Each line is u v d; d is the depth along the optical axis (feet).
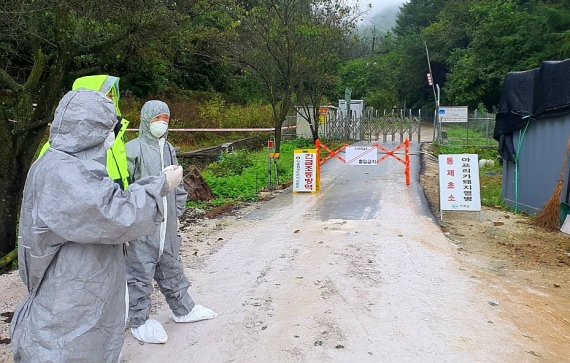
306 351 13.96
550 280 20.80
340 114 92.63
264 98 97.50
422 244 24.64
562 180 29.94
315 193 40.37
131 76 78.18
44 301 8.63
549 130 32.86
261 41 53.72
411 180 45.16
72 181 8.25
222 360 13.60
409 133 88.22
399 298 17.81
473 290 18.80
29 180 8.71
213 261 22.63
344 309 16.81
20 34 25.73
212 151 63.36
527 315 16.75
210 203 36.22
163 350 14.07
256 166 51.67
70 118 8.66
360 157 41.68
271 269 21.26
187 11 29.55
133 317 14.19
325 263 21.77
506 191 38.68
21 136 24.14
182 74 93.30
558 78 31.65
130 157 13.69
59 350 8.54
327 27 59.62
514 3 131.03
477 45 132.67
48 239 8.43
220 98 90.94
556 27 109.19
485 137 86.43
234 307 17.12
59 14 24.44
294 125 86.79
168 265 14.87
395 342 14.48
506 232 29.07
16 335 8.79
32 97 25.64
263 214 33.04
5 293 18.60
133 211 8.70
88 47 26.30
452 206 31.01
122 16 26.50
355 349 14.07
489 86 131.85
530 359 13.74
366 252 23.26
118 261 9.40
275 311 16.75
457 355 13.79
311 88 74.08
